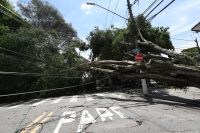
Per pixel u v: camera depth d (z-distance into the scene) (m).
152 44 21.11
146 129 8.79
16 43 32.53
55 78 33.38
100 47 39.88
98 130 9.20
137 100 19.11
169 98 19.44
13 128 10.77
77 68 32.50
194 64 17.06
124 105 16.19
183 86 18.75
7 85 32.19
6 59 31.66
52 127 10.27
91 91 36.59
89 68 30.92
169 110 13.09
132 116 11.62
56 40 36.91
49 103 21.00
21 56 32.62
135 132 8.48
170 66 17.14
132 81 37.59
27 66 32.50
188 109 13.19
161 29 36.59
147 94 23.14
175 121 9.86
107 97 23.08
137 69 20.88
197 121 9.64
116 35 37.25
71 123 10.87
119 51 34.06
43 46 34.53
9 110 18.23
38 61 33.25
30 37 33.56
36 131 9.75
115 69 25.00
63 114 13.60
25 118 13.28
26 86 33.31
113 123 10.26
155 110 13.27
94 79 36.53
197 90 24.34
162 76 19.05
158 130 8.52
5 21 42.06
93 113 13.31
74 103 19.17
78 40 41.50
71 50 36.78
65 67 34.22
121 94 26.00
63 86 33.91
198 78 16.80
